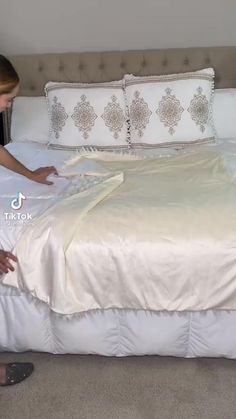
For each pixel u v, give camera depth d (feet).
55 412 4.95
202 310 5.05
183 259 4.83
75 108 8.23
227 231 4.90
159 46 9.50
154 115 8.09
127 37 9.48
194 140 8.07
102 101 8.24
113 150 8.20
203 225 4.98
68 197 5.62
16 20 9.50
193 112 8.04
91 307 5.09
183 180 6.28
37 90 9.32
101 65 9.15
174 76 8.25
